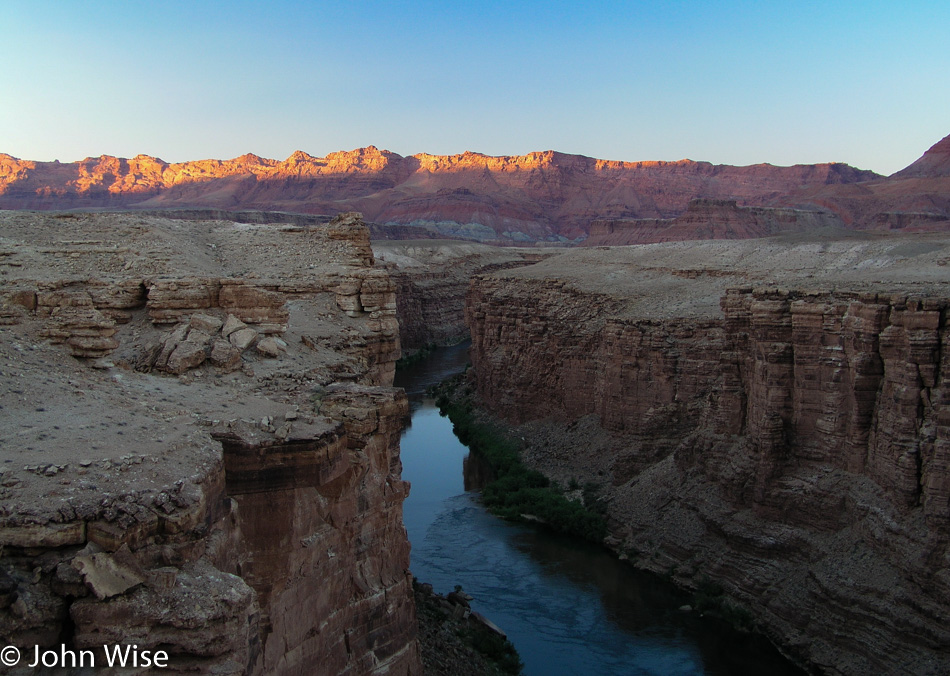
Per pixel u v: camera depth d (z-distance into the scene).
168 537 14.41
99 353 24.09
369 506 22.64
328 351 28.89
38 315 25.45
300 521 19.53
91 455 16.06
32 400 19.19
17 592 12.79
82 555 13.30
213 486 16.45
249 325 27.48
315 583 20.31
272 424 19.50
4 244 31.62
